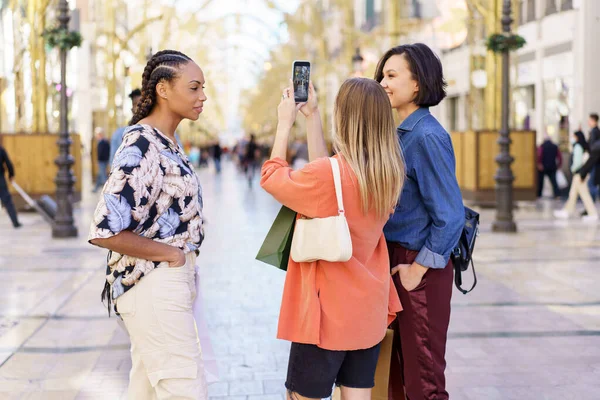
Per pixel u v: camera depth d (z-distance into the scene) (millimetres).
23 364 4996
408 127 3176
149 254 2812
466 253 3307
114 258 2885
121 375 4766
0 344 5477
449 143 3121
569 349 5258
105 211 2705
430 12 22938
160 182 2832
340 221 2783
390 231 3213
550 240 10711
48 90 16656
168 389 2850
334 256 2762
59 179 11484
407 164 3121
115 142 8164
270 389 4496
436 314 3154
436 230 3055
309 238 2828
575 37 19531
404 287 3150
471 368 4848
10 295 7168
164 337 2830
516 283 7598
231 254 9891
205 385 2951
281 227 3000
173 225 2891
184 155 3037
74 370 4875
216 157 38656
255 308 6660
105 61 23438
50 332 5812
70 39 11266
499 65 16641
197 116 3021
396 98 3205
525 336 5602
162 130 2988
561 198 18219
